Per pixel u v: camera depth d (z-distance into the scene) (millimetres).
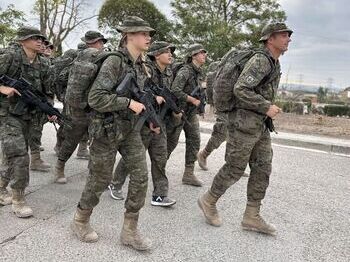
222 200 4738
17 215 3809
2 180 4086
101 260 3090
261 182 3650
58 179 4992
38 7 23906
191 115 5023
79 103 3104
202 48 4734
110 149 3051
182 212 4242
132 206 3225
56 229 3586
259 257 3338
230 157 3539
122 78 2980
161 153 4238
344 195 5375
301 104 23094
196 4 23984
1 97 3715
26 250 3176
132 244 3279
